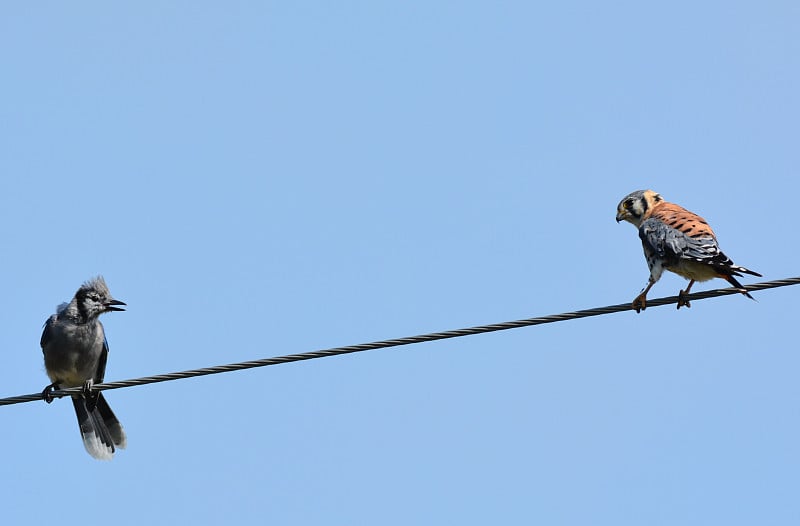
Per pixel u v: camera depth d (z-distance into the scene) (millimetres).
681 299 14781
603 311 14117
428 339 14039
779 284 14242
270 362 14297
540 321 14016
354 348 14078
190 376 14477
